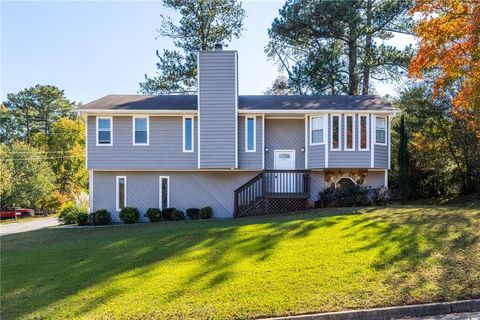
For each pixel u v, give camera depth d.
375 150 19.25
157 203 20.31
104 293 7.39
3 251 12.57
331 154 19.08
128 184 20.34
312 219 13.49
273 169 20.14
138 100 21.66
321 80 28.02
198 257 9.49
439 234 10.28
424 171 22.56
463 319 6.22
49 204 42.62
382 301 6.70
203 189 20.44
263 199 18.86
